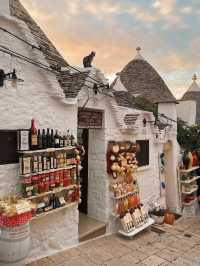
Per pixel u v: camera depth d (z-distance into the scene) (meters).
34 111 4.81
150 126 8.20
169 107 9.48
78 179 5.54
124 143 6.86
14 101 4.50
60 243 5.34
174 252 5.92
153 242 6.39
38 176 4.64
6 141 4.41
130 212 6.80
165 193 9.43
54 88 5.04
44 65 4.89
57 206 5.04
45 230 5.03
